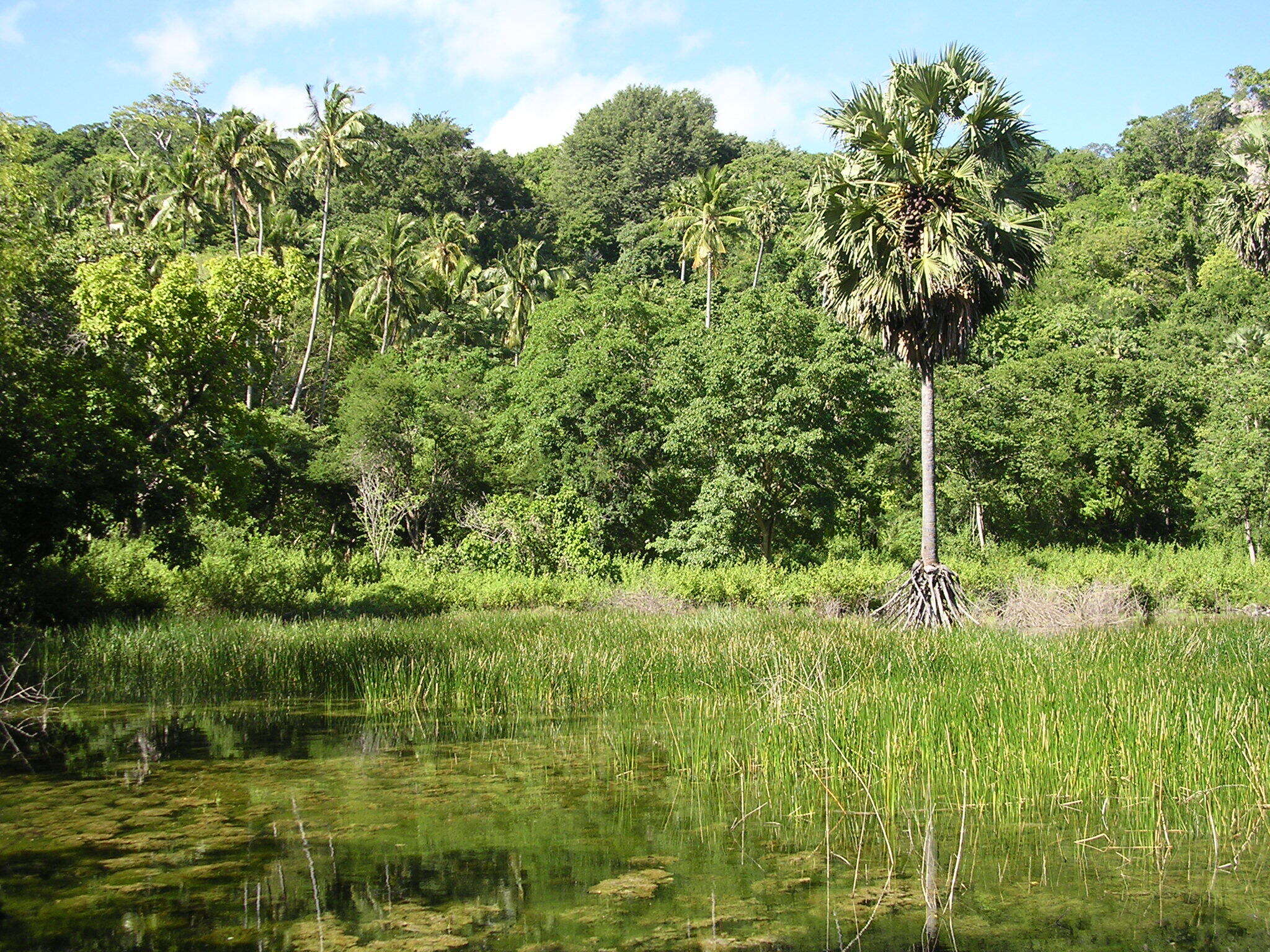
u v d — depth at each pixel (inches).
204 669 472.7
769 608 812.0
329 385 1523.1
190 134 1884.8
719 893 193.6
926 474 682.2
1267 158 926.4
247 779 283.1
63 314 745.0
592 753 320.5
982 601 820.0
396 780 283.6
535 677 442.9
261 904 185.8
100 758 309.9
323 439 1250.6
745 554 1042.7
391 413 1213.7
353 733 355.6
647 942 169.0
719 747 318.7
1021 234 668.7
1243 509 1286.9
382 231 1926.7
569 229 2450.8
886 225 644.7
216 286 773.9
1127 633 577.3
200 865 208.1
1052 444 1430.9
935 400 1304.1
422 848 220.8
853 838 228.8
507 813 249.0
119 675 465.1
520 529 1051.9
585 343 1254.3
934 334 662.5
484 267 2182.6
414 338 1825.8
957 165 661.9
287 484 1231.5
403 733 355.9
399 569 968.9
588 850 220.1
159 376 735.7
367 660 474.6
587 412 1188.5
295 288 812.6
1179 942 167.8
